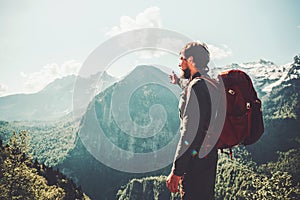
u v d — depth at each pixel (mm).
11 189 40375
